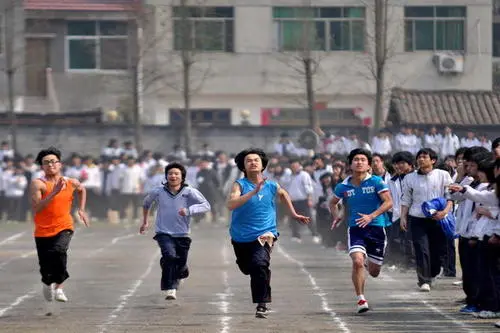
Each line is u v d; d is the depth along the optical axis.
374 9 97.69
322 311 33.59
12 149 105.00
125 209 91.00
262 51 119.44
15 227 83.62
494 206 31.17
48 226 33.03
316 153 87.06
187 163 92.00
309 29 110.31
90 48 116.94
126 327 29.98
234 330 29.20
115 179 90.62
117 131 107.62
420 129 94.19
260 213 31.75
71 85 117.00
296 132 107.62
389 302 35.91
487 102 100.25
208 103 119.31
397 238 47.28
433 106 99.56
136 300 37.03
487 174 31.78
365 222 32.72
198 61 115.25
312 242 70.00
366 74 116.19
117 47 116.88
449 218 38.94
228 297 37.84
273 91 119.25
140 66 115.12
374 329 29.45
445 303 35.59
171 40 115.00
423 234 39.28
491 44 116.19
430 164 39.06
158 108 116.81
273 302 36.25
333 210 33.97
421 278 39.28
